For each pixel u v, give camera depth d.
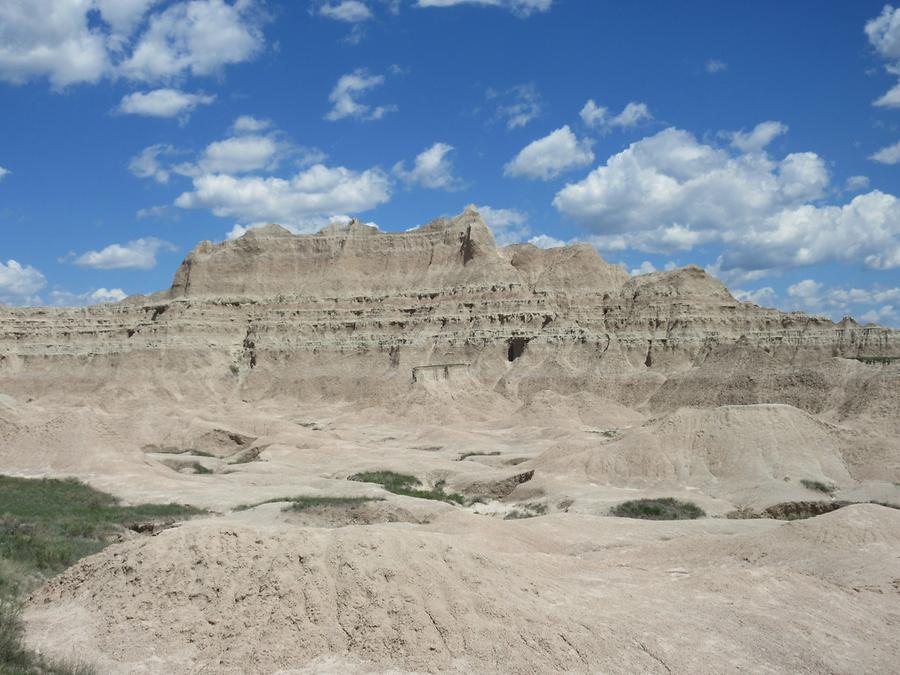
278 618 23.81
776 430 66.56
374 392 146.88
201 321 167.00
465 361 150.50
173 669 22.17
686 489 61.59
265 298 176.00
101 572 26.17
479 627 24.23
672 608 28.00
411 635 23.66
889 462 63.31
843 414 82.62
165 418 96.75
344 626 23.94
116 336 167.75
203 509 52.19
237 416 103.75
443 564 26.80
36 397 152.25
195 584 24.81
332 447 86.69
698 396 107.75
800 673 24.56
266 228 185.75
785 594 30.48
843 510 40.44
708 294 154.12
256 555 25.80
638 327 149.00
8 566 29.78
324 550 26.44
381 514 49.84
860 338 114.50
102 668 21.84
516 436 102.75
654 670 23.69
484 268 166.75
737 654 25.12
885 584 32.53
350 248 181.25
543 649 23.75
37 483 58.31
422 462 78.62
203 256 182.62
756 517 55.56
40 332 169.75
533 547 40.66
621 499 57.66
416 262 178.00
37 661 21.47
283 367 161.12
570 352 146.38
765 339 117.19
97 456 65.38
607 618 26.22
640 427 70.81
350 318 168.62
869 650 26.50
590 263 168.25
